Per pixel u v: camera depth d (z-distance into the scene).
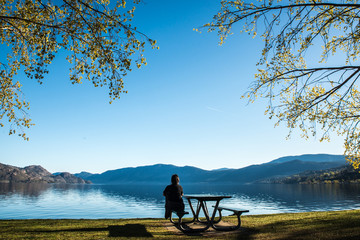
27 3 8.38
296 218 12.20
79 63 9.51
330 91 11.27
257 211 47.34
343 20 10.46
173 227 10.39
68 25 8.38
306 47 10.69
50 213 43.44
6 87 11.53
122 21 8.87
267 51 10.80
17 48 10.84
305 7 9.91
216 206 9.39
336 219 10.81
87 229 9.98
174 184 9.67
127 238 7.88
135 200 87.69
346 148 12.29
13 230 9.70
